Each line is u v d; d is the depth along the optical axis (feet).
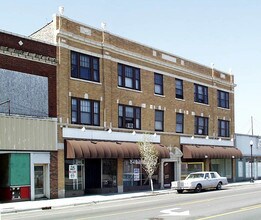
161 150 124.16
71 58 103.24
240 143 177.17
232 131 171.94
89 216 62.28
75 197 98.94
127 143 115.34
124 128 117.39
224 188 128.47
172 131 136.46
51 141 95.71
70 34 102.17
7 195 88.02
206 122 155.74
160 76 133.80
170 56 138.41
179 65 142.31
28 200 90.53
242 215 60.85
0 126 85.51
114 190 112.98
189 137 144.46
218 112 163.32
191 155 138.72
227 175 167.22
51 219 60.18
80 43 105.50
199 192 112.27
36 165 93.61
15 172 88.28
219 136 163.63
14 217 65.26
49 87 96.73
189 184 110.32
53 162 96.22
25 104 91.35
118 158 113.60
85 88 106.11
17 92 90.02
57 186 96.63
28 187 90.84
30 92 92.58
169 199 91.35
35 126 92.38
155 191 117.39
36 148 92.17
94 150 102.42
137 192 114.01
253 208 70.18
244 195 98.37
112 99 114.01
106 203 87.56
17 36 91.20
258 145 190.19
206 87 157.48
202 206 74.18
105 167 110.93
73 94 102.63
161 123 132.57
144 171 123.03
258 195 97.96
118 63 117.39
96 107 109.19
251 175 169.27
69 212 70.28
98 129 108.78
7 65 88.63
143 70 126.21
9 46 89.35
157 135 129.08
